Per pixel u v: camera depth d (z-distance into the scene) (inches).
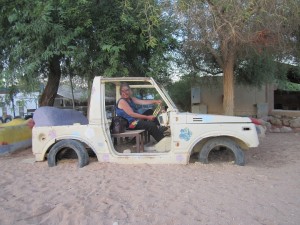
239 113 506.9
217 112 498.3
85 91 553.0
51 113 264.2
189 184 196.7
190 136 236.2
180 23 295.1
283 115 491.8
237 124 234.5
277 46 313.9
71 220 149.3
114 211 157.9
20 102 398.3
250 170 228.4
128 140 276.2
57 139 253.1
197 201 169.0
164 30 315.0
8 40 308.3
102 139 246.7
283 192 183.0
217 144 241.3
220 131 234.7
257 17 258.8
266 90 507.8
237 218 148.0
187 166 235.5
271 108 510.6
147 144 265.3
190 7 265.4
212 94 499.8
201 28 276.7
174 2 275.0
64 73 407.5
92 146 248.4
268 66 423.5
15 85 338.3
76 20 295.4
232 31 254.7
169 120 241.0
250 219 146.9
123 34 312.5
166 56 342.6
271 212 154.7
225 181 202.7
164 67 329.7
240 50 317.7
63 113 275.9
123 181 205.6
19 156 314.7
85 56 311.4
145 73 337.7
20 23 284.7
